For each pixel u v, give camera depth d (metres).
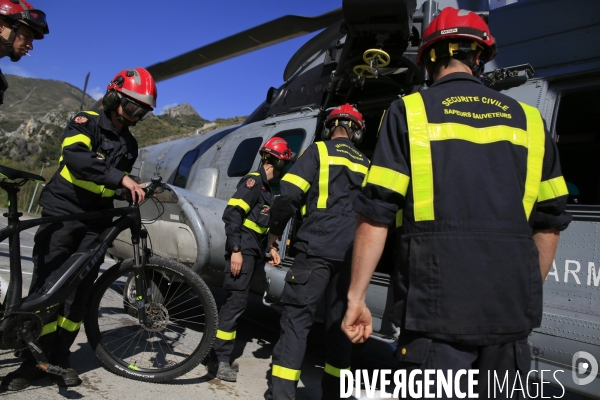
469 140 1.35
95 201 2.53
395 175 1.37
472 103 1.40
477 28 1.49
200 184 4.71
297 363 2.34
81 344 3.05
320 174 2.54
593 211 2.34
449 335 1.26
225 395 2.61
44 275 2.38
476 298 1.26
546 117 2.73
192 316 3.05
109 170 2.37
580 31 2.74
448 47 1.51
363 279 1.39
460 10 1.55
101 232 2.59
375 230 1.37
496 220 1.29
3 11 2.12
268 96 5.01
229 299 2.93
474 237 1.28
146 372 2.61
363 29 3.22
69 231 2.43
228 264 2.96
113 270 2.64
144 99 2.46
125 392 2.43
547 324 2.36
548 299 2.41
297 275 2.43
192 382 2.73
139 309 2.63
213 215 3.57
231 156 4.62
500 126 1.37
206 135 5.78
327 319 2.49
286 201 2.49
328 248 2.43
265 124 4.47
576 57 2.72
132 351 2.89
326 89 3.94
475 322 1.25
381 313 2.91
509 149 1.35
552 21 2.87
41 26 2.22
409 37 3.31
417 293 1.31
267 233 3.17
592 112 2.80
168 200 3.55
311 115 4.05
